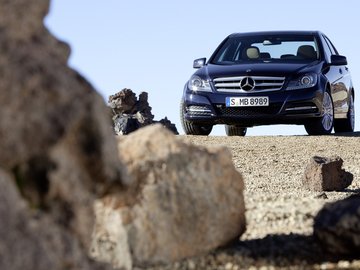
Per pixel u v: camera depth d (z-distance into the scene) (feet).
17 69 24.77
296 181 78.79
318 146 110.22
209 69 126.41
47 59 26.11
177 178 33.94
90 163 26.43
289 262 34.88
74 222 25.89
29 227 23.57
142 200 32.94
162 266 32.96
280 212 45.29
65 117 25.03
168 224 33.30
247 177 82.02
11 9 26.37
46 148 24.80
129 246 32.35
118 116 147.54
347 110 137.18
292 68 123.03
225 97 122.52
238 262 34.47
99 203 33.27
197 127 130.21
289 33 133.08
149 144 34.42
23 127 24.40
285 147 109.19
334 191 71.10
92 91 26.81
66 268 24.73
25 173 24.98
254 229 42.19
